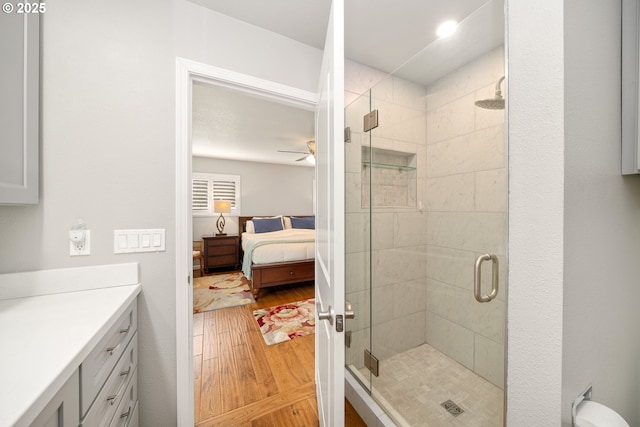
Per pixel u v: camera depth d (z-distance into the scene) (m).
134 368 1.09
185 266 1.24
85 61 1.06
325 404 1.11
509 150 0.54
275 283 3.35
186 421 1.23
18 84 0.85
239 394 1.55
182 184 1.23
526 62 0.51
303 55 1.57
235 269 5.04
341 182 0.81
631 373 0.69
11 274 0.94
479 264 1.43
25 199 0.88
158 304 1.19
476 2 1.27
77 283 1.04
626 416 0.68
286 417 1.38
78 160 1.05
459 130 1.64
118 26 1.12
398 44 1.60
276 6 1.29
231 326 2.50
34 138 0.93
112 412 0.85
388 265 1.78
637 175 0.65
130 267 1.12
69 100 1.03
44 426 0.50
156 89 1.18
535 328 0.50
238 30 1.37
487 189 1.53
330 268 0.93
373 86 1.77
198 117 2.97
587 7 0.51
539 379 0.50
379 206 1.76
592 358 0.54
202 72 1.27
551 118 0.47
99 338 0.71
